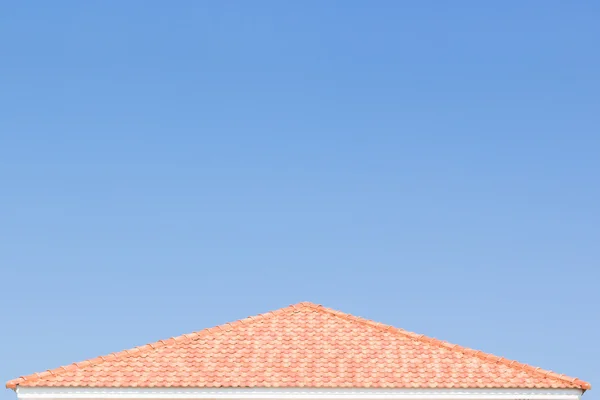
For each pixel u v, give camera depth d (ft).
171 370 76.23
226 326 85.30
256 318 87.51
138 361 77.82
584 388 74.23
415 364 78.59
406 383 74.49
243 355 79.51
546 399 74.33
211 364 77.56
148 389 73.41
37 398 73.20
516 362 78.64
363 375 76.02
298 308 90.17
